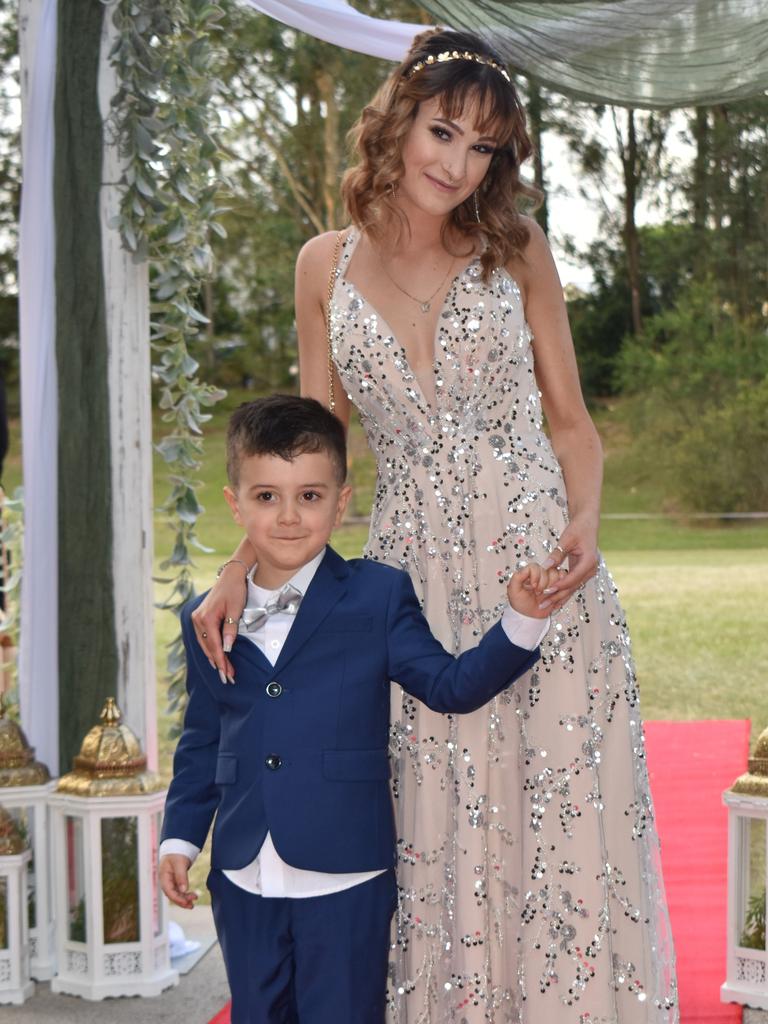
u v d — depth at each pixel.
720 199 19.31
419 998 2.35
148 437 3.63
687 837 4.56
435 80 2.24
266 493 2.15
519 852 2.39
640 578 12.43
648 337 20.36
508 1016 2.39
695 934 3.61
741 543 16.14
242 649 2.21
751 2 3.59
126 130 3.42
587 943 2.34
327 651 2.18
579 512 2.42
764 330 19.64
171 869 2.23
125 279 3.54
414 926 2.36
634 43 3.67
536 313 2.54
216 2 3.69
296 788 2.12
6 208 21.59
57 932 3.32
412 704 2.38
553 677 2.38
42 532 3.58
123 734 3.34
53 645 3.60
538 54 3.68
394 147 2.33
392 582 2.24
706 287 19.84
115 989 3.27
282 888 2.12
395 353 2.42
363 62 17.64
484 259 2.41
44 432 3.57
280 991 2.13
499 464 2.43
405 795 2.38
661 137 19.73
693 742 6.02
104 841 3.31
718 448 18.64
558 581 2.03
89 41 3.47
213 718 2.30
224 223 20.06
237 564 2.30
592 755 2.39
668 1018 2.44
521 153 2.43
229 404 22.84
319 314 2.55
